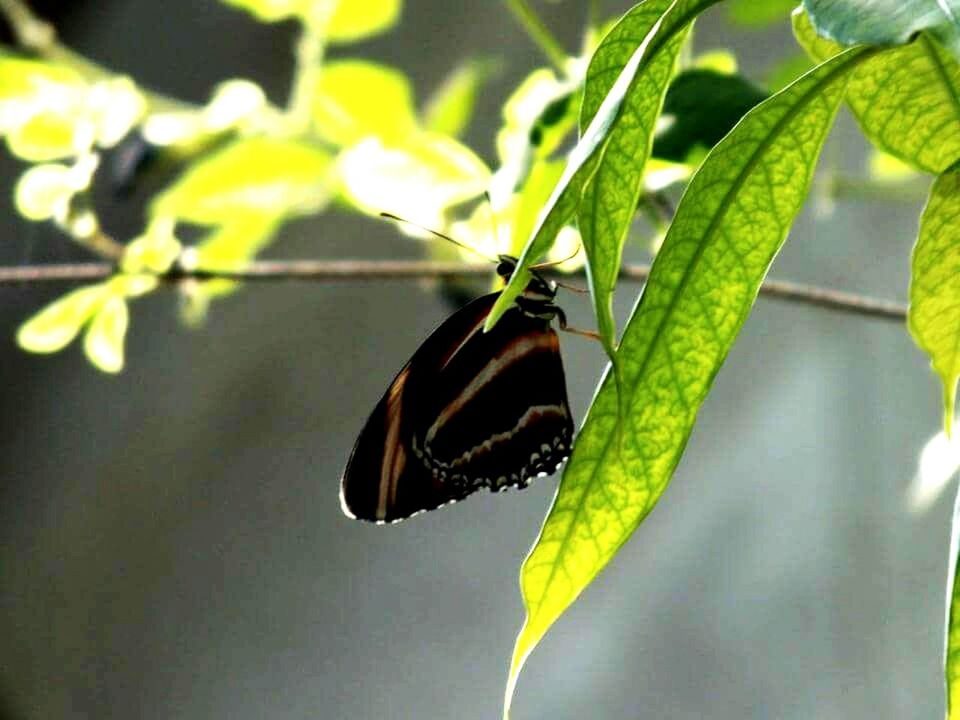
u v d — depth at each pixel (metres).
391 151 0.58
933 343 0.50
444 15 1.04
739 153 0.48
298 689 1.11
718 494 0.92
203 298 0.62
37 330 0.59
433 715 1.03
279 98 1.13
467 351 0.56
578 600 0.98
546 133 0.56
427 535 1.09
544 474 0.56
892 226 0.85
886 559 0.81
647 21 0.48
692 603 0.91
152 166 0.62
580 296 1.02
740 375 0.93
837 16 0.40
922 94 0.49
